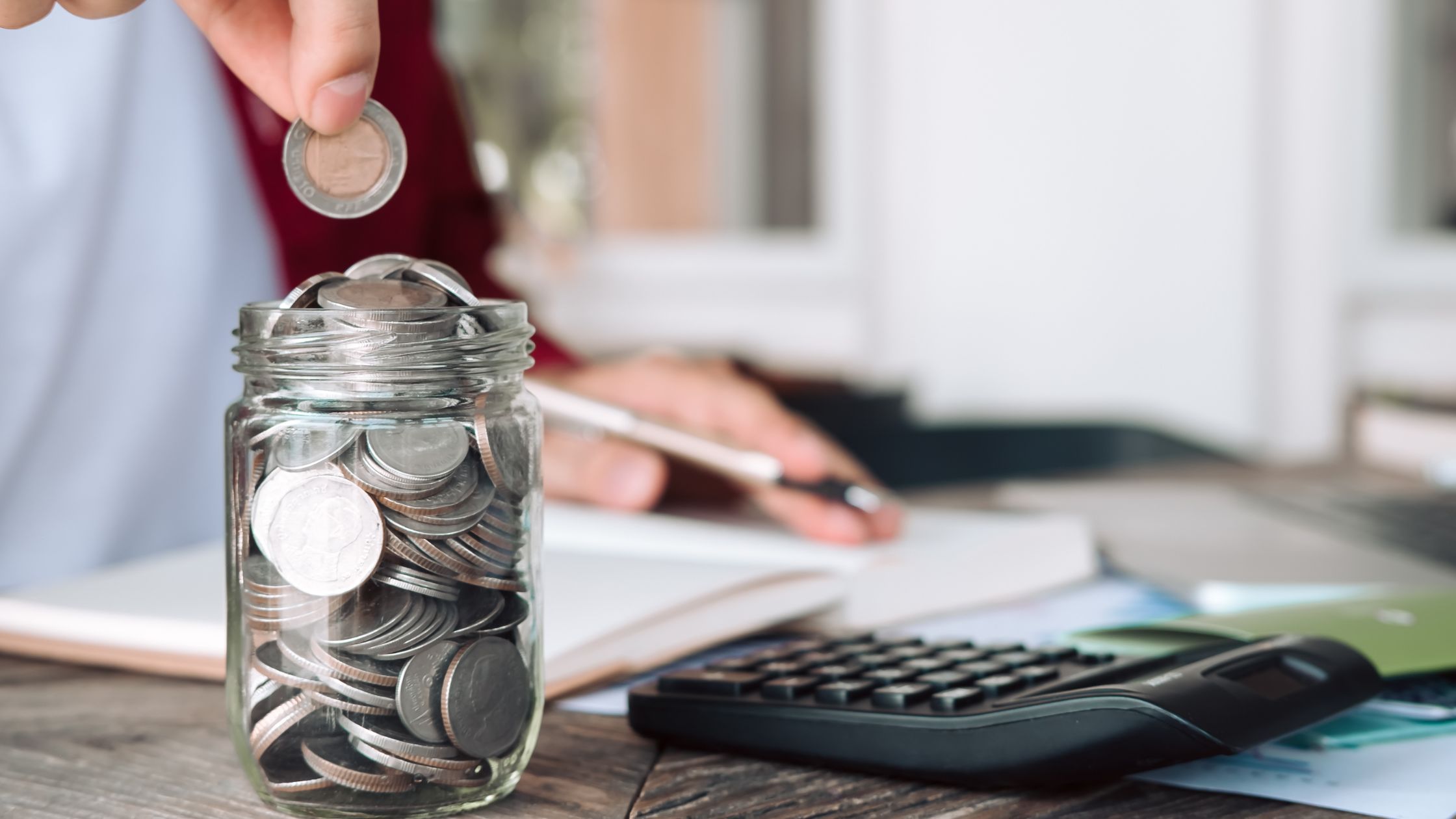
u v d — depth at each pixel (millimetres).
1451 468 1067
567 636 465
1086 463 1373
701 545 645
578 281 2766
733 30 2748
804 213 2744
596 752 405
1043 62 2525
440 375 334
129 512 1056
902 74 2623
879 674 400
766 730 387
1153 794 356
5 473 965
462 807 346
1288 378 2480
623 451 737
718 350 2611
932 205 2631
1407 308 2465
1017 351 2598
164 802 360
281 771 337
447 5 2754
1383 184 2459
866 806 351
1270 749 392
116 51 977
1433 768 372
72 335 984
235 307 1112
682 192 2818
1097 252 2531
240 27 371
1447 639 451
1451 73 2422
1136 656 423
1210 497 940
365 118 384
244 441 345
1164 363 2512
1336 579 615
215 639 484
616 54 2822
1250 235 2432
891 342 2693
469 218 1152
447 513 334
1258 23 2385
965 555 615
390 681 331
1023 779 351
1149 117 2475
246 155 1000
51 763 394
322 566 327
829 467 669
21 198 923
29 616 519
